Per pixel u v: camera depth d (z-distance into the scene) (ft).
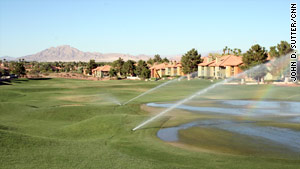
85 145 52.06
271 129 69.56
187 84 230.89
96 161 42.04
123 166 40.09
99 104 112.98
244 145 55.42
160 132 66.64
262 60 225.56
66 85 237.04
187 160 44.75
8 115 89.10
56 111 92.07
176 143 56.75
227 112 96.94
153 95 156.04
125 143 56.13
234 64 280.31
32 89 183.83
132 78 383.04
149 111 99.76
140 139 59.88
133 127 70.79
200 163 43.09
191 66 344.90
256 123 76.89
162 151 50.42
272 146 54.70
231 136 62.59
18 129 69.05
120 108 101.86
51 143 50.96
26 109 96.07
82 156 44.37
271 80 216.13
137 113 95.25
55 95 151.43
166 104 118.01
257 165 42.47
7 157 41.19
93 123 73.51
